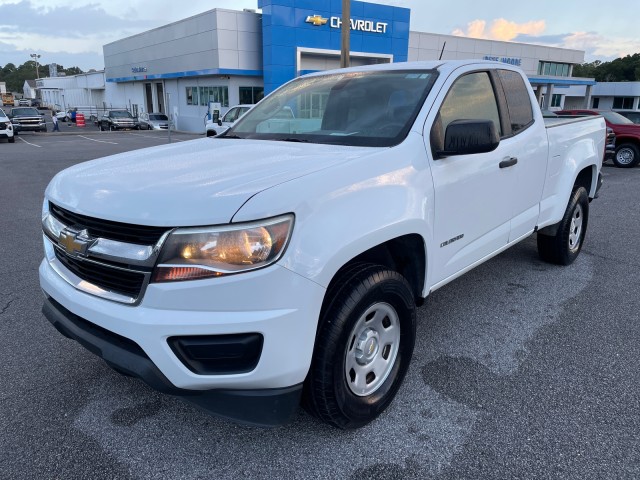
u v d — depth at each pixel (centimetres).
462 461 246
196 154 296
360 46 3203
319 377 233
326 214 224
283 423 226
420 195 276
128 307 218
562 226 491
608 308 424
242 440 262
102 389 308
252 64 3194
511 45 4181
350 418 252
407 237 282
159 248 206
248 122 383
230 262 203
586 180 535
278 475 238
